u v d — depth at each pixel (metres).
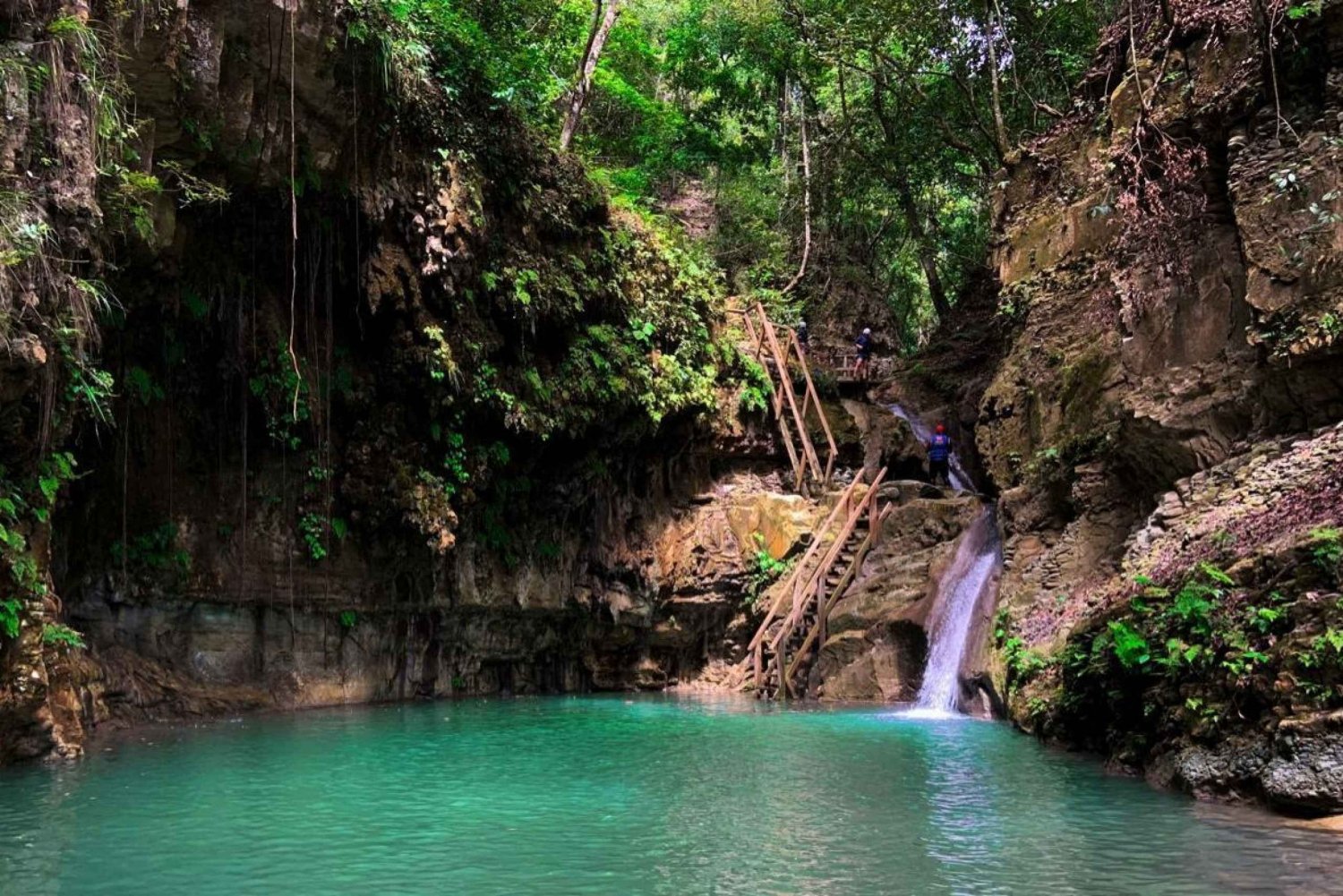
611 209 18.58
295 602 14.20
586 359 16.81
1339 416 9.95
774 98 32.00
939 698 14.82
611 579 18.34
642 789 8.35
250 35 11.05
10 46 8.49
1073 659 9.95
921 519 17.58
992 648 13.40
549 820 7.16
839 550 17.62
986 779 8.67
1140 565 10.46
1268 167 10.73
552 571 17.62
